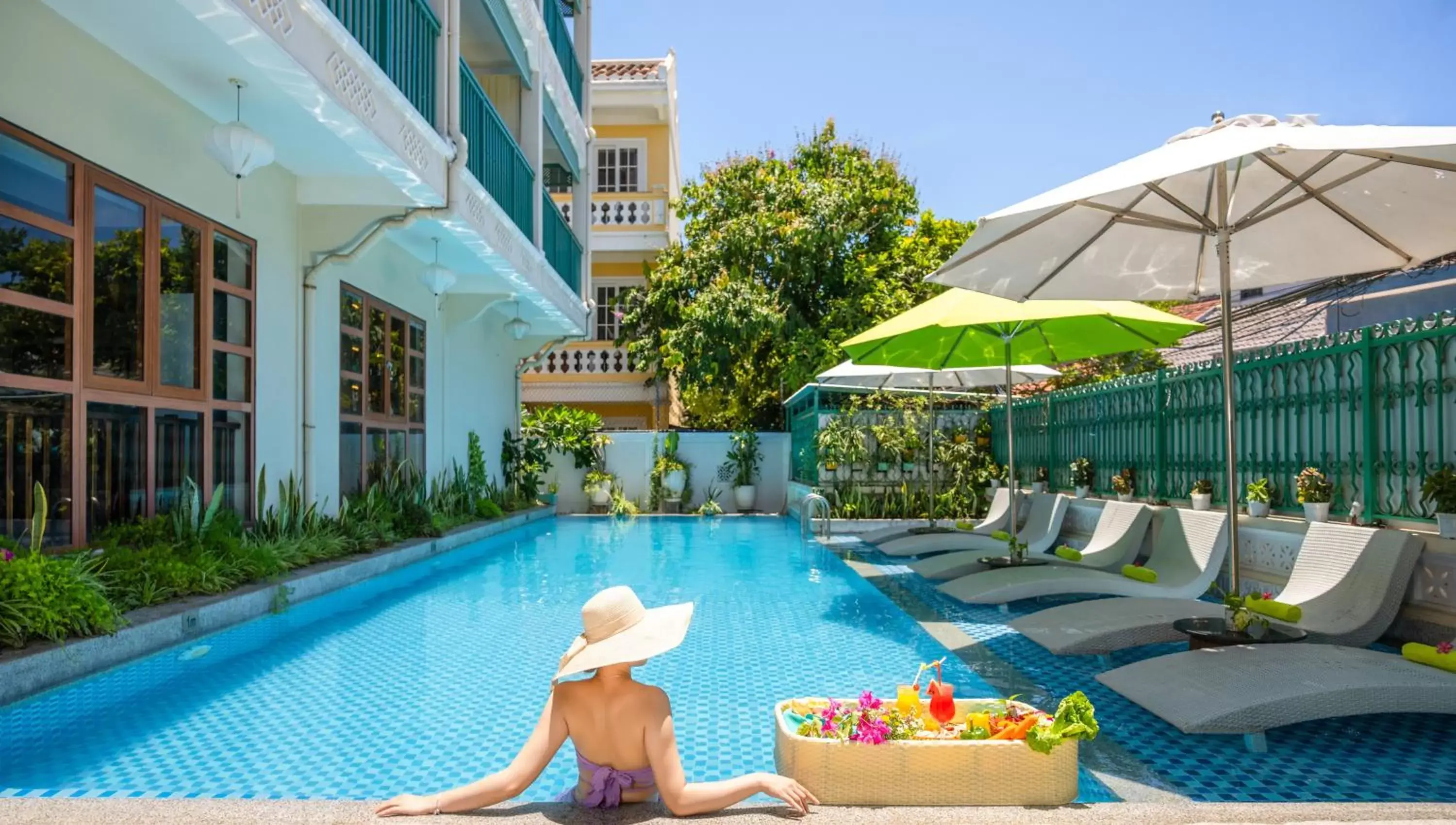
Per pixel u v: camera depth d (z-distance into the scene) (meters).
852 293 19.69
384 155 7.21
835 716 3.20
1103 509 9.52
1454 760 3.71
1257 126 4.70
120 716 4.44
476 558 11.09
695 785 2.34
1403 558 5.06
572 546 12.48
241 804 2.31
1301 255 5.77
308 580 7.18
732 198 20.75
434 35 8.48
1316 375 6.69
